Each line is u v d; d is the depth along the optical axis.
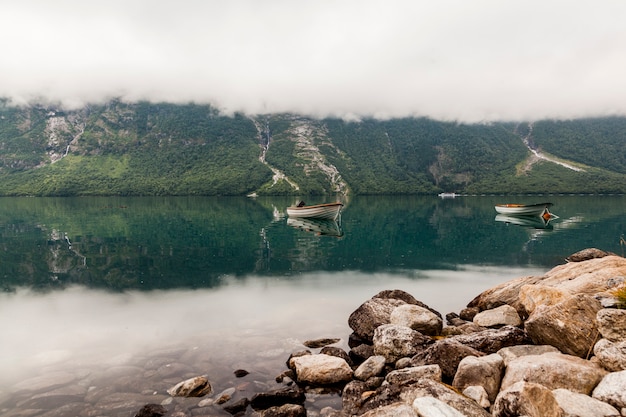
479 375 10.00
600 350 9.66
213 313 18.70
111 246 40.22
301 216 72.38
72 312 18.84
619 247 37.22
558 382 8.93
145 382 11.57
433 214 87.75
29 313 18.66
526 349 11.34
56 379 11.66
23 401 10.42
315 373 11.63
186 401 10.53
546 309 12.20
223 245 41.06
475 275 27.22
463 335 13.44
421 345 12.95
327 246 40.56
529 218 73.19
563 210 88.31
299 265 30.95
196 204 139.75
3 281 25.44
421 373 10.74
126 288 23.73
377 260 32.88
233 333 15.82
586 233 47.75
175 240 44.84
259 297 21.75
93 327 16.66
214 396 10.84
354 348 14.14
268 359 13.36
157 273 28.00
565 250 36.28
